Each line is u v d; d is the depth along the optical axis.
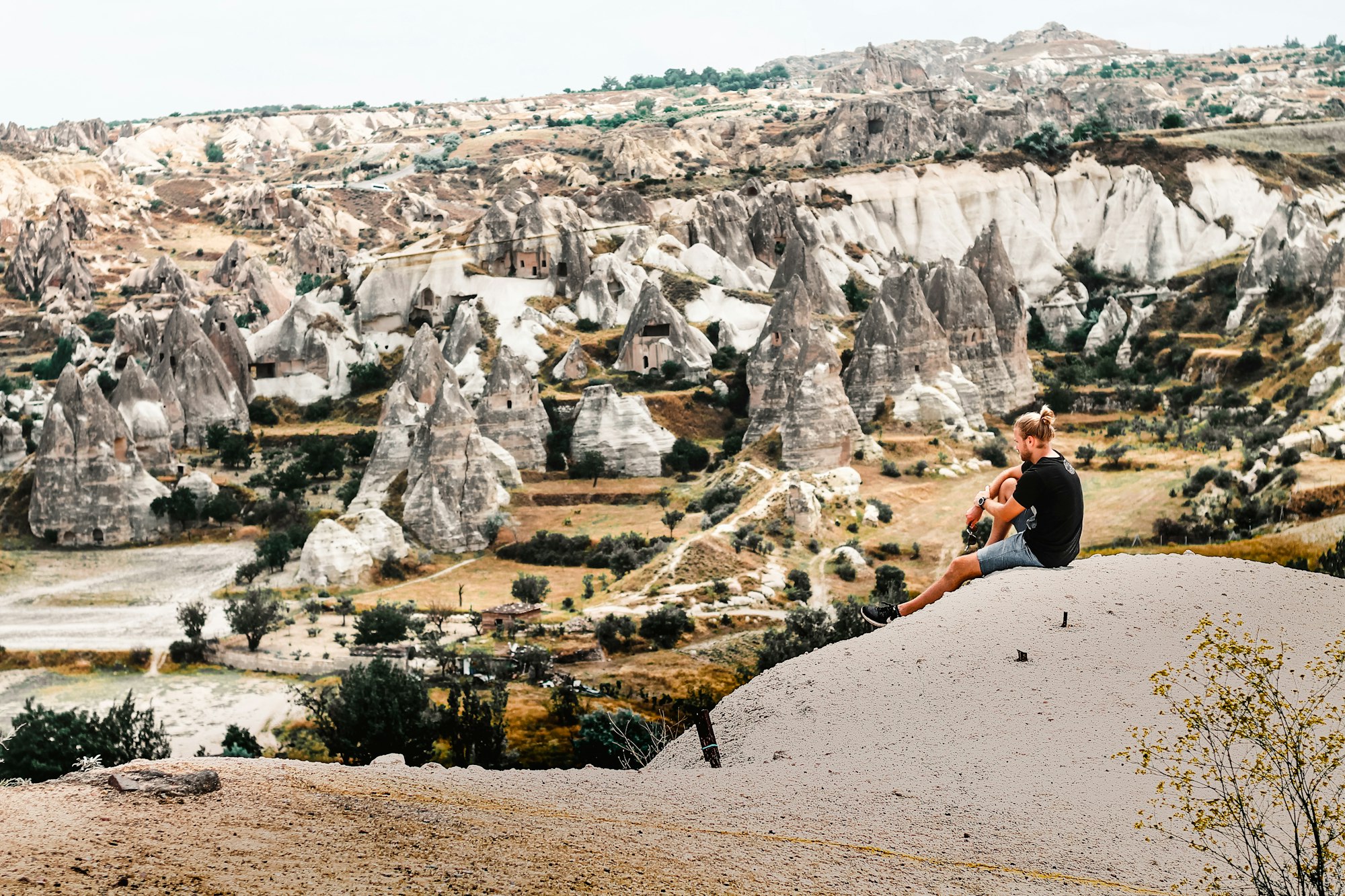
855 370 110.44
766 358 112.38
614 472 108.19
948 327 117.44
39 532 94.12
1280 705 10.01
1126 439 104.44
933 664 14.09
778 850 9.28
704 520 85.56
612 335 135.88
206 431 120.31
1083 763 11.13
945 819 10.24
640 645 65.06
